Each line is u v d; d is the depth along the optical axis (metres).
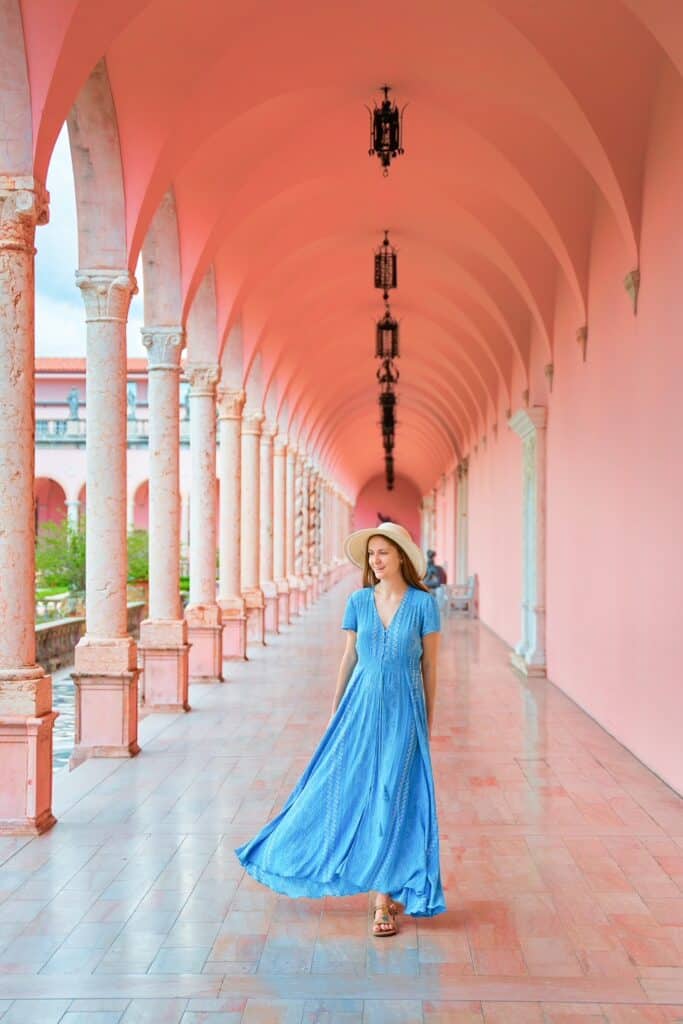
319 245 15.16
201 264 11.25
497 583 19.81
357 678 4.86
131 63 8.30
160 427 11.21
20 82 6.35
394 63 9.58
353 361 25.52
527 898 5.23
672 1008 3.96
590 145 8.64
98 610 8.79
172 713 11.06
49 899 5.20
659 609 7.97
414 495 61.50
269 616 21.25
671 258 7.66
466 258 14.80
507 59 8.77
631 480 8.92
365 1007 3.96
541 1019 3.86
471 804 7.16
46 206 6.61
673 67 7.56
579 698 11.48
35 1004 3.98
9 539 6.52
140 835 6.38
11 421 6.49
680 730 7.39
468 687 12.97
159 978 4.22
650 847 6.12
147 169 8.68
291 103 10.23
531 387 15.23
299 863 4.77
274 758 8.71
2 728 6.44
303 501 28.30
